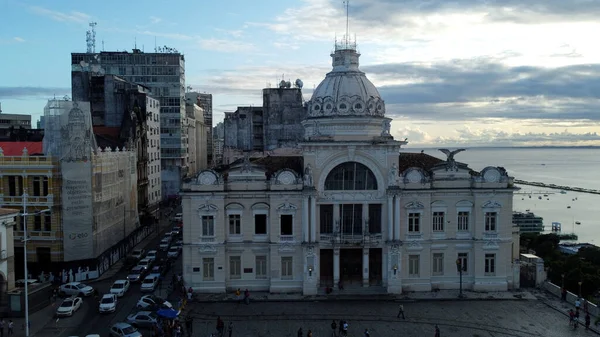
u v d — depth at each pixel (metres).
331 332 52.94
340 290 64.94
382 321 55.97
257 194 64.62
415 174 65.50
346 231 66.19
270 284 65.19
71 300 58.47
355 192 65.25
